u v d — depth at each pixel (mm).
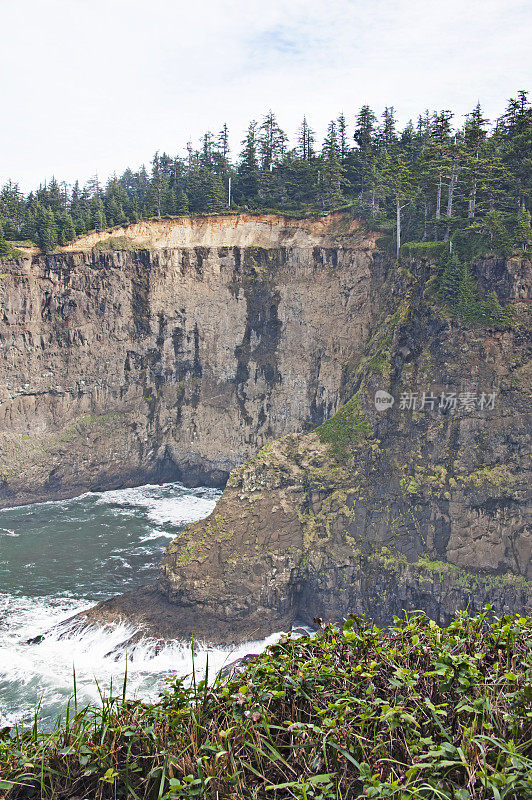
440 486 50812
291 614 50812
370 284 77000
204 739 9031
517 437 50375
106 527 69812
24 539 66125
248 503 54625
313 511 54438
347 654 10656
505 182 65875
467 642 10516
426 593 48000
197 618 49094
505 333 54125
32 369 82625
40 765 8688
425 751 8648
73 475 81875
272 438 82438
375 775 7938
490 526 48562
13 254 82000
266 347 83500
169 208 96250
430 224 68562
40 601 52781
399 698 9430
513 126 70062
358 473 55281
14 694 39750
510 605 46250
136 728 9172
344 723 8797
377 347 65688
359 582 50062
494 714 8859
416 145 96688
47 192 119312
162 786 7965
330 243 81188
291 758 8867
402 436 55594
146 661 44625
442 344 56219
